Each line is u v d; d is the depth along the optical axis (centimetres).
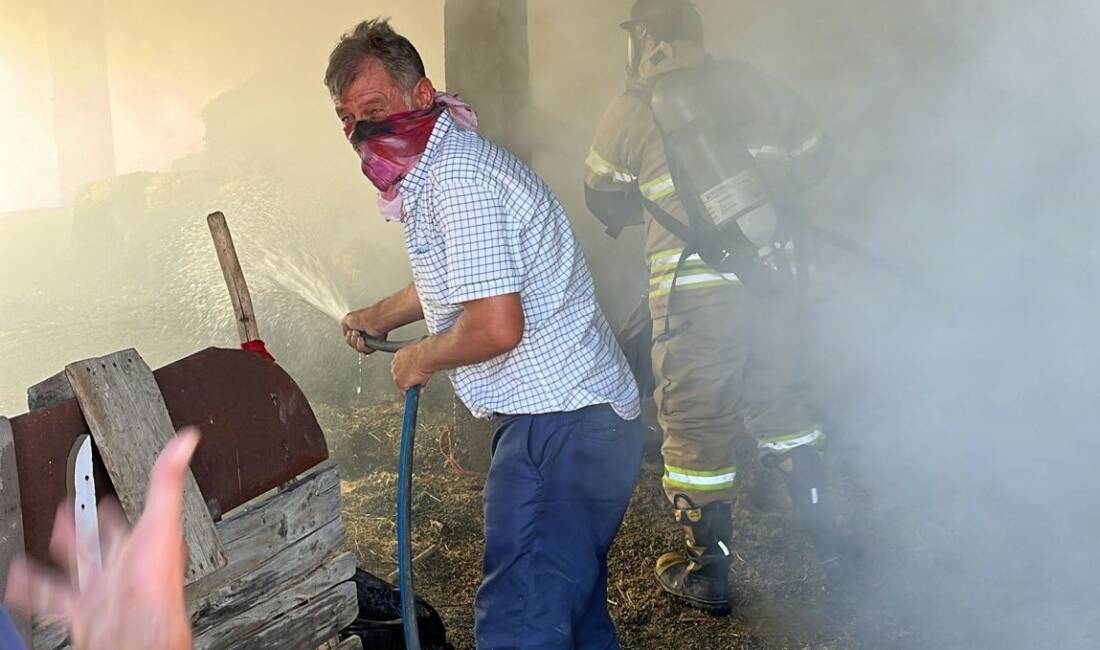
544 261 257
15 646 96
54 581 202
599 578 286
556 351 262
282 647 248
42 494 204
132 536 105
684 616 368
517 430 268
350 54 247
